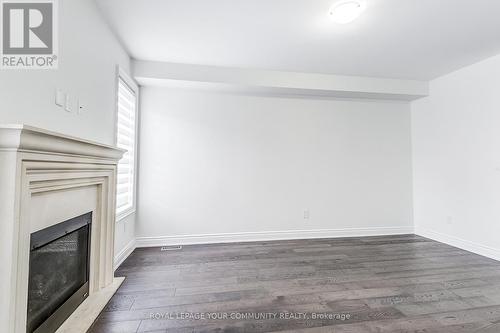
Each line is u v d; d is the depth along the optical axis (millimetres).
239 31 2488
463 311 1862
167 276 2457
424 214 3951
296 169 3830
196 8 2125
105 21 2293
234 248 3336
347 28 2430
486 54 2975
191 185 3553
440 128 3678
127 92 3025
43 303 1441
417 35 2559
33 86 1397
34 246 1308
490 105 3047
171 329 1645
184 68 3223
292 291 2158
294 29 2445
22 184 1131
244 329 1651
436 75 3633
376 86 3715
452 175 3502
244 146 3699
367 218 4012
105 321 1718
